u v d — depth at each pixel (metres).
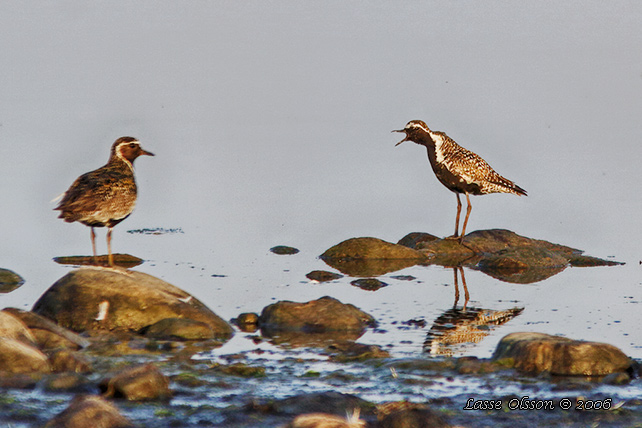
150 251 21.81
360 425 9.45
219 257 21.44
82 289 15.58
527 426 10.76
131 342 14.37
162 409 11.13
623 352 13.09
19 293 17.77
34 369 12.46
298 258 21.66
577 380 12.46
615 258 21.81
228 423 10.62
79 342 14.22
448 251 22.41
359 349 14.15
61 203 17.38
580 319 16.28
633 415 11.11
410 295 18.31
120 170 18.16
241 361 13.59
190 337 14.77
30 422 10.56
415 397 11.78
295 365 13.36
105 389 11.86
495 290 18.77
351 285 19.09
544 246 22.73
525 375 12.70
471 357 13.63
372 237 22.45
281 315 15.88
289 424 9.38
